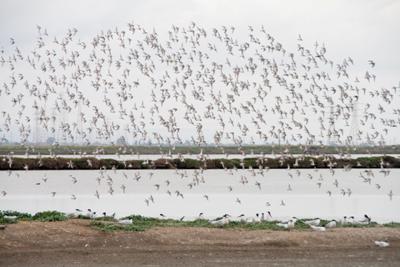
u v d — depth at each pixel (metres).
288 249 21.05
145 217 26.39
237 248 21.11
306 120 36.94
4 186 48.47
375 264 19.36
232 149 55.81
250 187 47.34
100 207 33.59
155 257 20.11
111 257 20.09
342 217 28.77
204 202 36.50
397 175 62.28
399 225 24.83
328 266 19.14
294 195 41.41
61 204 35.31
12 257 19.95
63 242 21.44
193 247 21.20
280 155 53.81
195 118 37.53
